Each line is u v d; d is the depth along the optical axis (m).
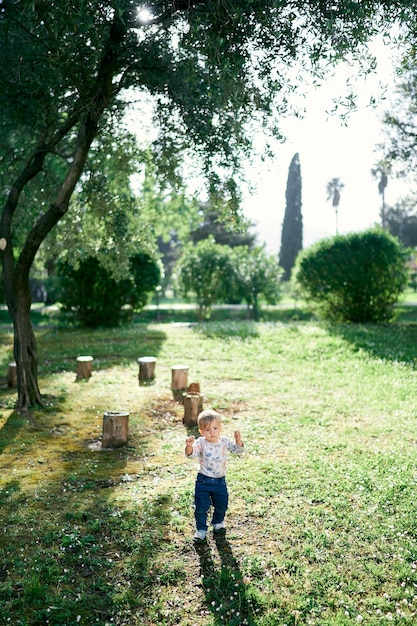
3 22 9.14
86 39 8.04
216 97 7.53
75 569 4.77
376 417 9.41
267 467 7.02
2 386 11.86
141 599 4.34
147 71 9.40
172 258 67.38
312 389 11.52
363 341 16.66
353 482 6.53
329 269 21.77
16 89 10.18
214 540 5.26
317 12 6.70
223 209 9.67
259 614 4.18
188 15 7.09
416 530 5.36
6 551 5.04
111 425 7.87
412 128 18.41
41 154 10.12
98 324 22.56
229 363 14.48
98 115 9.15
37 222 9.60
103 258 12.57
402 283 21.95
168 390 11.45
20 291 9.89
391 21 6.66
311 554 4.94
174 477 6.78
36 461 7.34
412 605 4.23
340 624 4.02
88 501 6.07
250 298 29.12
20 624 4.03
